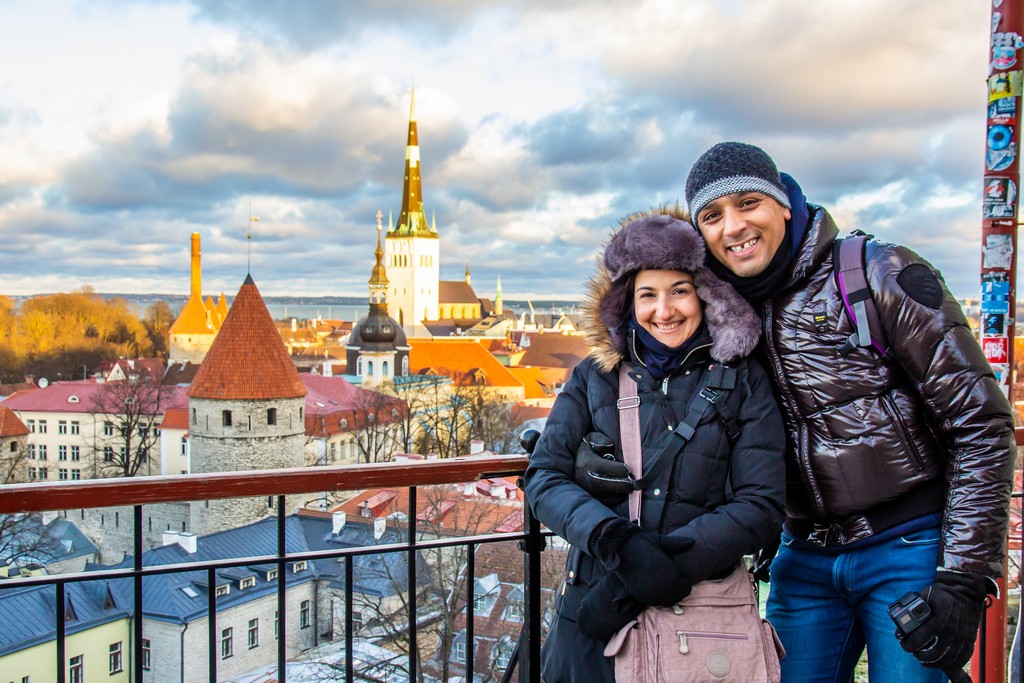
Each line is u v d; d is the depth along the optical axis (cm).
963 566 161
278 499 203
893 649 179
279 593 204
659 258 173
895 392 175
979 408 163
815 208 189
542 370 10044
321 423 5728
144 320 10738
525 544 228
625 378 184
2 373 8388
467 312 15050
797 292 182
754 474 171
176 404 6538
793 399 184
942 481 177
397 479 212
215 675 198
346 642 210
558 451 184
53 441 6500
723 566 164
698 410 174
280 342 5303
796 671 199
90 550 3925
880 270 173
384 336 7956
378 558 2216
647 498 173
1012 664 244
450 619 1753
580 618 174
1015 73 251
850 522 184
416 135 13862
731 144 185
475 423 6266
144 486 192
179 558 3002
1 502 181
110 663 2469
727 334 175
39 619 2258
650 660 165
